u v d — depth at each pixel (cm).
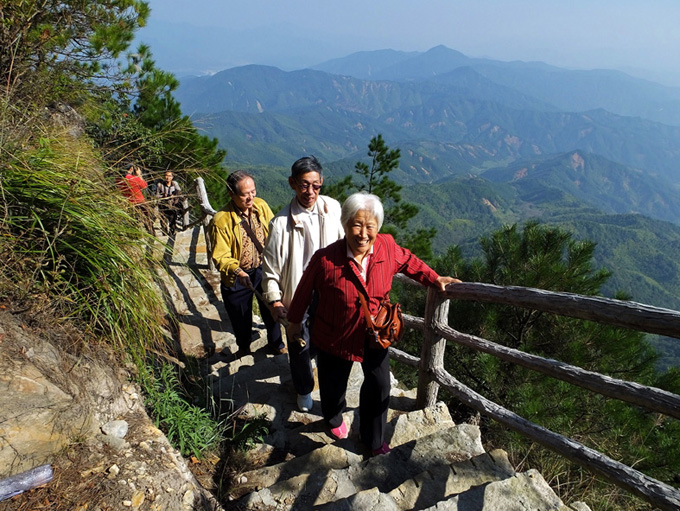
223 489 245
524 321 662
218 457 272
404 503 228
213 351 431
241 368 392
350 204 224
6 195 250
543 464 396
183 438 252
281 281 307
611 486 380
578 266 662
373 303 243
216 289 575
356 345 252
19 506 177
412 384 781
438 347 318
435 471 244
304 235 297
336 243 244
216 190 1022
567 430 519
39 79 487
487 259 760
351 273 237
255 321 517
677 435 505
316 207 302
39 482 185
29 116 327
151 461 211
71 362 223
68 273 250
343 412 330
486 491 217
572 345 600
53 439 196
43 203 256
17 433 185
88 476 195
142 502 192
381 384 261
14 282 235
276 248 297
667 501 173
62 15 690
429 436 276
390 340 243
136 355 259
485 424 536
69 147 312
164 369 289
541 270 660
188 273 601
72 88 648
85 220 254
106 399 229
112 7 768
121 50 783
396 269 256
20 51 562
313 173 282
